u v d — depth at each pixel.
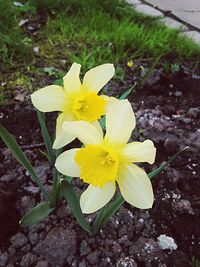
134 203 0.18
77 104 0.19
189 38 0.46
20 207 0.27
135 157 0.18
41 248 0.25
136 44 0.42
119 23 0.46
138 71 0.40
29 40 0.41
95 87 0.20
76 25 0.45
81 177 0.18
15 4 0.46
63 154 0.19
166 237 0.26
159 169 0.22
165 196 0.28
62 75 0.37
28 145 0.31
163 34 0.45
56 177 0.24
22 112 0.34
